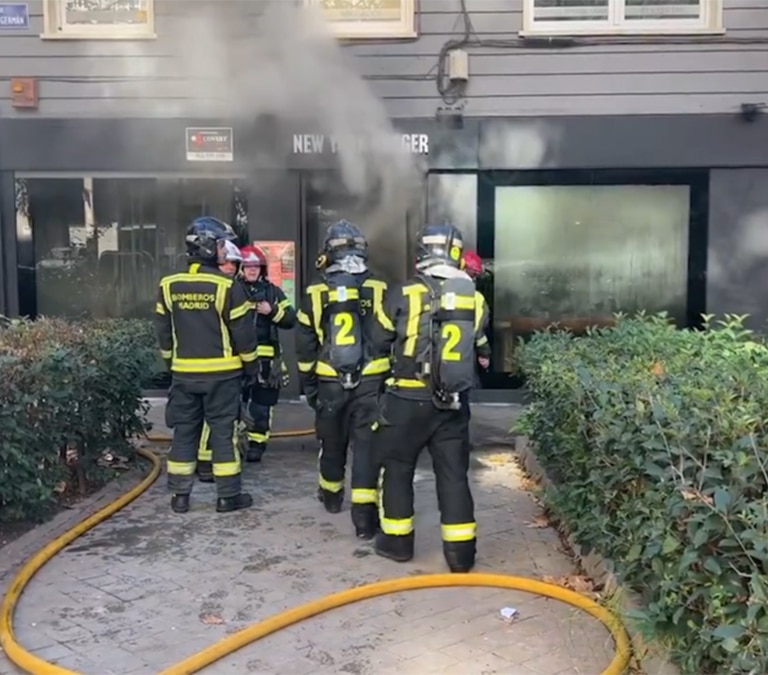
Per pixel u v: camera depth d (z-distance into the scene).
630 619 3.68
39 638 4.16
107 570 5.02
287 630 4.21
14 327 6.78
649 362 5.19
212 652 3.89
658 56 9.69
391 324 4.87
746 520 2.82
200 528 5.78
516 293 10.17
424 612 4.40
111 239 10.39
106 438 6.70
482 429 8.95
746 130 9.69
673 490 3.23
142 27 10.03
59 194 10.30
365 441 5.54
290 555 5.27
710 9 9.62
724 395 3.75
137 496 6.48
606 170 9.93
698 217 9.91
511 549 5.37
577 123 9.79
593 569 4.79
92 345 6.48
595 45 9.70
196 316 5.96
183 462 6.11
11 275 10.27
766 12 9.56
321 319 5.70
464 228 10.05
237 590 4.74
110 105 10.03
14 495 5.42
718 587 3.01
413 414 4.87
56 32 9.99
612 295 10.12
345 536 5.62
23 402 5.30
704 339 6.07
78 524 5.75
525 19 9.72
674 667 3.46
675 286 10.05
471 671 3.80
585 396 4.71
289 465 7.55
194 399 6.10
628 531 3.96
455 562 4.89
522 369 6.81
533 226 10.09
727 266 9.89
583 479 4.88
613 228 10.05
